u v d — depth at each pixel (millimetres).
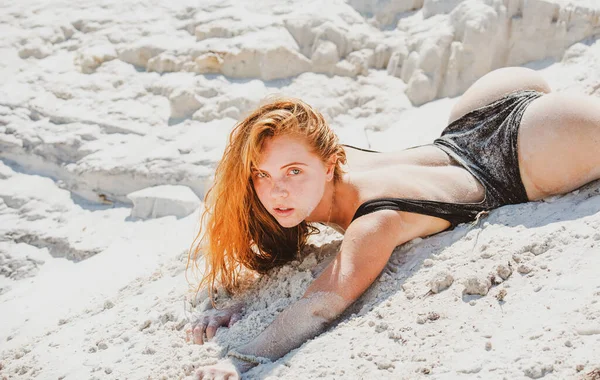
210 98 6121
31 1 7648
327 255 3336
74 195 6082
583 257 2695
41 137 6281
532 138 3117
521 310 2551
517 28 5504
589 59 5141
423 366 2426
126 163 5781
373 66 6207
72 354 3354
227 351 2895
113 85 6594
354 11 6512
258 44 6152
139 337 3297
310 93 5930
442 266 2932
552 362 2232
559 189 3148
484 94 3439
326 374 2539
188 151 5727
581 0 5438
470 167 3260
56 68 6930
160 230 5273
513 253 2836
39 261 5574
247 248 3314
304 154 2893
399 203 3000
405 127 5367
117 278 4652
